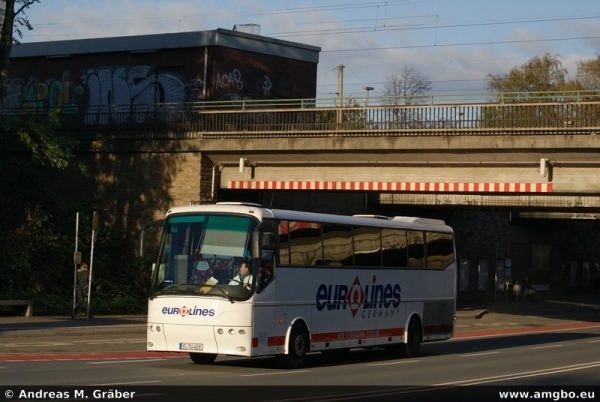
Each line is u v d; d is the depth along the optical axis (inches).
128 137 1592.0
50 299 1293.1
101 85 2066.9
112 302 1360.7
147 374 642.2
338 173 1453.0
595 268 3011.8
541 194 1316.4
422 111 1347.2
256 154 1491.1
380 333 852.0
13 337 941.8
